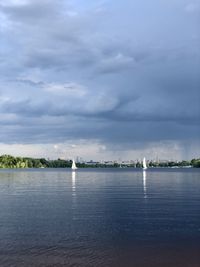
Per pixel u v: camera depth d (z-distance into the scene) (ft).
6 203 248.73
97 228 148.87
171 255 107.24
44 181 581.12
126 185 461.78
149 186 436.35
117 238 129.29
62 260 102.47
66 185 472.44
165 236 132.36
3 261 101.65
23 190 380.58
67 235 134.72
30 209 213.46
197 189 376.89
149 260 102.32
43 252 110.83
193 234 135.44
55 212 199.11
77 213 194.29
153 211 199.93
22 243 122.11
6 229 147.54
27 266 97.04
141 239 127.54
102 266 97.14
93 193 333.42
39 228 149.48
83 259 103.35
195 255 107.14
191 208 212.23
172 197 284.00
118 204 237.04
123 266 97.25
